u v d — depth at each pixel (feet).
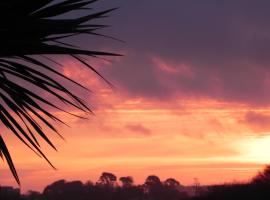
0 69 13.28
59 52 12.84
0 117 13.58
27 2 12.78
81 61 13.21
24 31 12.89
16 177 13.60
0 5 12.46
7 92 13.39
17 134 13.67
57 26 13.07
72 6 13.55
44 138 13.66
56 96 13.38
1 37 12.84
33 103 13.35
